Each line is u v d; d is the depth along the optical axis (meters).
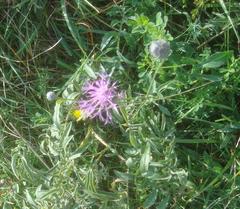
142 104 0.38
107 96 0.39
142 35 0.40
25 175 0.41
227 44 0.39
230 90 0.39
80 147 0.40
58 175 0.39
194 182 0.40
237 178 0.39
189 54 0.39
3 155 0.44
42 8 0.43
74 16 0.43
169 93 0.39
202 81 0.39
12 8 0.44
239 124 0.39
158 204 0.40
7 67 0.45
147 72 0.39
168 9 0.41
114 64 0.41
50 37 0.44
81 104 0.39
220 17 0.39
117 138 0.41
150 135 0.39
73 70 0.43
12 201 0.43
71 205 0.39
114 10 0.41
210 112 0.40
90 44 0.43
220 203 0.39
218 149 0.40
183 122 0.41
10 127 0.44
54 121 0.39
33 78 0.44
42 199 0.39
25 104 0.44
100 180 0.41
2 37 0.44
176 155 0.39
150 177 0.37
